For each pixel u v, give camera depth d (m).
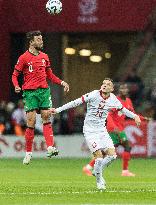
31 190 38.69
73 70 86.06
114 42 86.00
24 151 68.88
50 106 39.78
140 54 84.69
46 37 84.56
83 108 76.50
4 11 82.94
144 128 69.06
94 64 87.31
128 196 35.62
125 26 83.69
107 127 49.66
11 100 83.19
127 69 84.25
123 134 50.50
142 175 51.03
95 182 44.69
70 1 83.31
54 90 84.00
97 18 83.56
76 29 83.69
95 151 38.16
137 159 67.50
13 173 52.09
